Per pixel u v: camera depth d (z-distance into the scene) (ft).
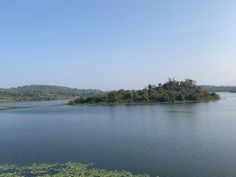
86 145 202.69
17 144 213.66
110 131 265.54
